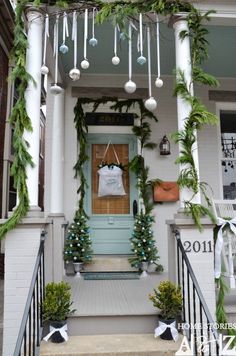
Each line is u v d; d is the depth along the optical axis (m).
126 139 5.00
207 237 2.93
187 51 3.13
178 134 3.01
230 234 3.18
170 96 4.93
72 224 4.41
